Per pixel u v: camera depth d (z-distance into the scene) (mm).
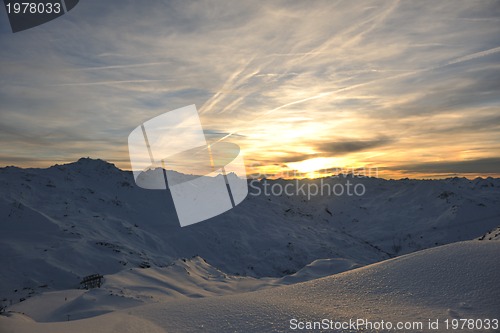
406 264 8906
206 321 6836
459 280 7426
